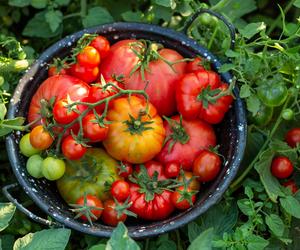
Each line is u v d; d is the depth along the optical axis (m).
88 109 0.79
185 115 0.84
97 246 0.75
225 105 0.83
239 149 0.82
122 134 0.82
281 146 0.86
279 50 0.86
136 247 0.69
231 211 0.89
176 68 0.87
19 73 0.92
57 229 0.78
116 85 0.81
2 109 0.82
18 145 0.84
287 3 1.15
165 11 0.96
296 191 0.89
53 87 0.83
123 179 0.85
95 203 0.80
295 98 0.86
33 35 1.03
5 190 0.82
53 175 0.81
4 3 1.06
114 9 1.08
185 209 0.82
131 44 0.86
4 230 0.90
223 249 0.82
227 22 0.85
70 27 1.08
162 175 0.85
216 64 0.86
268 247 0.88
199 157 0.83
